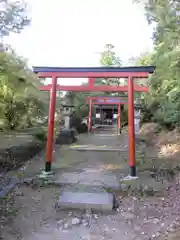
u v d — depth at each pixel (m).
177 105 7.84
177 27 6.86
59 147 9.16
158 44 8.66
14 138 10.18
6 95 9.37
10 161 6.63
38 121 14.98
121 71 5.57
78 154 8.00
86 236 3.15
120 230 3.29
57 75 5.80
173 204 3.97
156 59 8.32
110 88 7.04
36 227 3.38
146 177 5.32
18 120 12.99
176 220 3.44
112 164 6.64
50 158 5.64
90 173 5.69
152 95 11.23
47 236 3.16
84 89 7.10
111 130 16.81
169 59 7.36
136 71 5.51
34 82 10.03
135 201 4.20
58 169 6.03
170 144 8.25
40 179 5.16
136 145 9.65
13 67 7.84
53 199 4.29
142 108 13.47
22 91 9.70
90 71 5.69
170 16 6.85
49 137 5.71
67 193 4.32
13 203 4.11
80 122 15.60
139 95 14.41
